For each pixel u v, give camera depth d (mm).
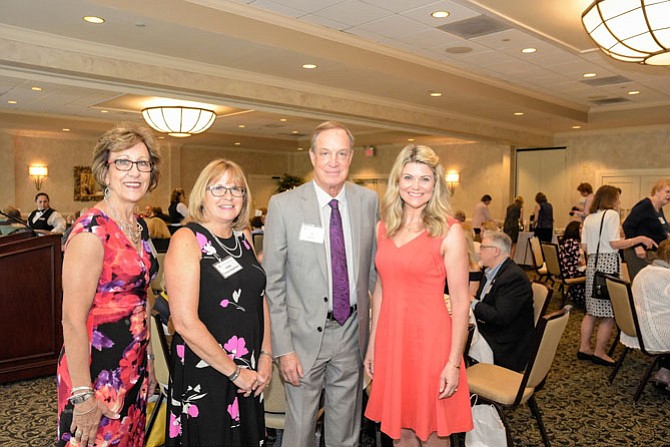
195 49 5281
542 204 11031
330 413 2252
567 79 7422
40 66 4809
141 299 1868
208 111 8203
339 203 2219
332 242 2172
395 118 8172
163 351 2469
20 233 4020
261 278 1969
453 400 2162
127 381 1818
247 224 2029
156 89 5918
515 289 3246
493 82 7574
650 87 7887
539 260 8594
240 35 4840
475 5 4562
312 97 7031
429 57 6391
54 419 3361
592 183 11516
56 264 4156
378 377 2221
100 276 1737
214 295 1832
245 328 1889
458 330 2096
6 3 3982
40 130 11227
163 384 2570
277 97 6660
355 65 5828
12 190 11172
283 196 2186
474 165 13141
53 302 4160
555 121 9898
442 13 4777
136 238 1893
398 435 2127
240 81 6277
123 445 1832
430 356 2111
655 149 10594
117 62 5285
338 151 2080
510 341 3289
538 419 2887
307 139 14109
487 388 2766
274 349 2111
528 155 12578
